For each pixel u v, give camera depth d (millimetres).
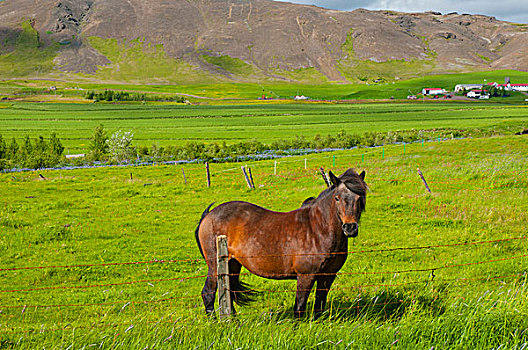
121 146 75125
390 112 181375
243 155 72500
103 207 27219
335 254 7699
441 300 8688
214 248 8414
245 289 8875
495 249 14172
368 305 8695
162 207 26641
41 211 26078
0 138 78375
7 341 6863
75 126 143375
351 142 84438
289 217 8094
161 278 13828
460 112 168375
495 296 7910
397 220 19562
